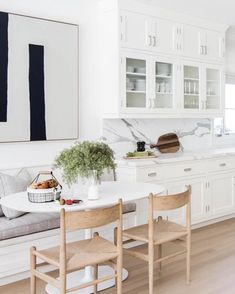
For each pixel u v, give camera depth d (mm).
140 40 4016
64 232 2217
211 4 4359
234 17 4812
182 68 4438
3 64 3365
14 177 3309
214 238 4043
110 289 2885
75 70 3875
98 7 4062
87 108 4055
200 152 4770
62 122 3801
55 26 3693
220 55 4887
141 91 4105
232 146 5633
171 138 4809
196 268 3244
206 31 4680
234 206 4820
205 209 4477
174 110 4395
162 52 4219
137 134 4488
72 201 2527
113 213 2357
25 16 3482
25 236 2945
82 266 2305
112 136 4266
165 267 3268
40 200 2580
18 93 3473
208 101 4836
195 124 5137
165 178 4051
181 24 4391
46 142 3742
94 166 2619
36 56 3568
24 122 3527
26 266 3008
